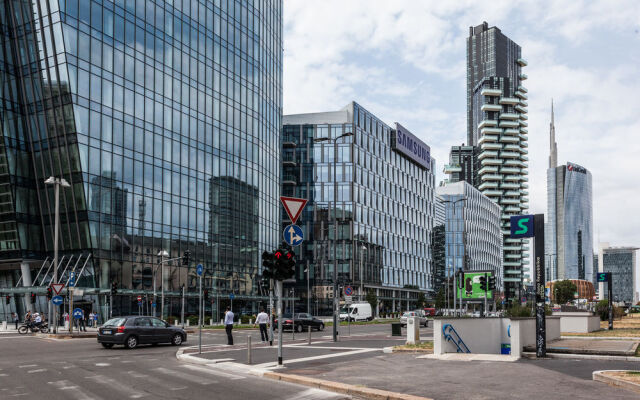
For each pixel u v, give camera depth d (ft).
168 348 89.25
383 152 376.68
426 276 426.10
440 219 502.38
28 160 178.40
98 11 176.65
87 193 168.45
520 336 65.92
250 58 257.34
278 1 293.23
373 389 41.83
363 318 239.91
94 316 165.48
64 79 166.50
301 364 60.39
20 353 80.79
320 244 332.60
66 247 173.37
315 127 342.64
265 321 102.78
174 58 207.72
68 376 53.57
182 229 205.67
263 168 265.13
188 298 205.57
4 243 176.35
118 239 177.88
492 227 600.80
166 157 200.64
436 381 46.06
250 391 43.45
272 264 58.34
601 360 61.41
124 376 53.16
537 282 64.39
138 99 189.78
